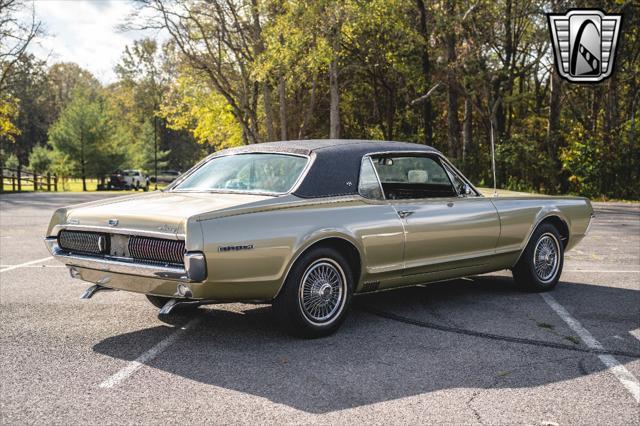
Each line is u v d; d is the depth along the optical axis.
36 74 41.22
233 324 5.64
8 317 5.86
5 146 82.38
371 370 4.42
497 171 32.38
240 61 31.88
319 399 3.88
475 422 3.56
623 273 8.55
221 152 6.09
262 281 4.82
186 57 32.19
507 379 4.29
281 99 31.17
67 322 5.69
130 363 4.54
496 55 34.38
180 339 5.16
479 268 6.59
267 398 3.88
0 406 3.73
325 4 25.81
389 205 5.66
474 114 40.00
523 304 6.56
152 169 72.19
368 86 37.88
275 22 28.19
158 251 4.68
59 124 55.22
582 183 30.94
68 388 4.04
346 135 39.16
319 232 5.06
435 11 29.69
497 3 31.52
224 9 30.47
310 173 5.27
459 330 5.50
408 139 36.91
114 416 3.59
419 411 3.71
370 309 6.25
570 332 5.51
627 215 19.06
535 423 3.57
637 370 4.53
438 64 32.53
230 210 4.67
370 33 32.09
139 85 75.56
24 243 11.34
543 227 7.12
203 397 3.89
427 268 6.00
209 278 4.55
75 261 5.12
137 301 6.54
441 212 6.03
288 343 5.05
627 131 30.72
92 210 5.16
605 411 3.76
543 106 42.03
